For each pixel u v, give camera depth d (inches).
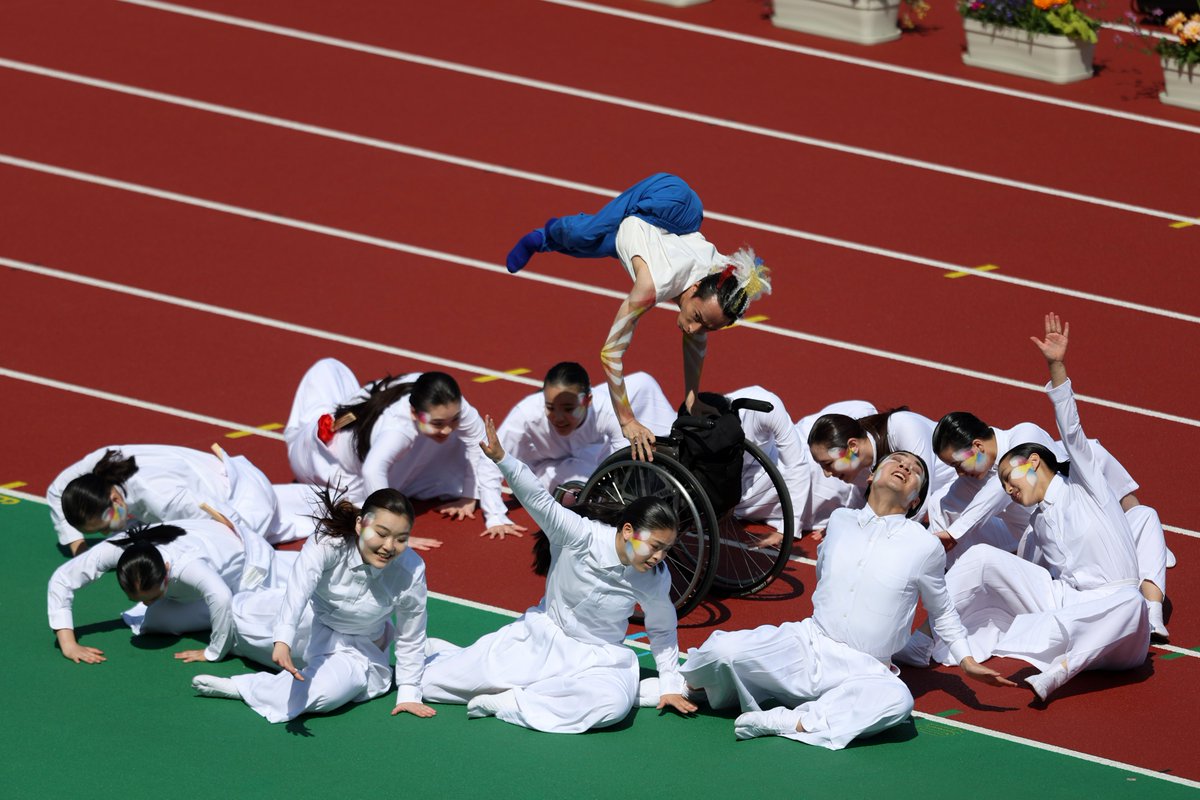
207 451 1781.5
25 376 1955.0
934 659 1380.4
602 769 1172.5
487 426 1187.9
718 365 2005.4
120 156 2591.0
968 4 2972.4
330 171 2559.1
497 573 1536.7
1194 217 2418.8
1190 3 3090.6
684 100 2827.3
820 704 1221.1
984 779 1173.1
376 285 2220.7
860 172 2566.4
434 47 3024.1
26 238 2330.2
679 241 1430.9
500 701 1243.2
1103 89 2891.2
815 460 1493.6
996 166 2591.0
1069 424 1352.1
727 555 1578.5
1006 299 2172.7
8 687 1274.6
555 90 2856.8
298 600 1185.4
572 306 2178.9
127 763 1159.6
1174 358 2015.3
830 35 3105.3
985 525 1497.3
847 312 2138.3
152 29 3070.9
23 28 3058.6
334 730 1224.2
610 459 1435.8
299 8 3189.0
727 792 1141.1
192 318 2117.4
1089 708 1295.5
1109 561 1353.3
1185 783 1179.3
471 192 2496.3
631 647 1402.6
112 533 1416.1
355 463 1625.2
